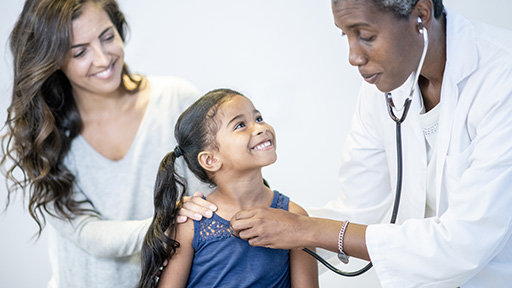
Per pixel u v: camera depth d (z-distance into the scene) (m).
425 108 1.45
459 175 1.34
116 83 1.78
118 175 1.89
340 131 2.89
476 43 1.30
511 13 2.65
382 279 1.32
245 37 3.01
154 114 1.89
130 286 1.88
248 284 1.45
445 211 1.41
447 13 1.33
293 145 2.88
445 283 1.29
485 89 1.27
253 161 1.44
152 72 3.02
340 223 1.34
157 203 1.51
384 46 1.17
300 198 2.75
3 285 2.61
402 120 1.34
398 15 1.15
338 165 2.81
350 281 2.36
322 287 2.36
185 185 1.72
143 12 3.02
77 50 1.70
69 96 1.86
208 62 3.02
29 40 1.70
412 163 1.45
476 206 1.23
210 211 1.49
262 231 1.34
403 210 1.52
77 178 1.89
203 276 1.48
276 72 2.99
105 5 1.74
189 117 1.50
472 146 1.31
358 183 1.64
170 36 3.02
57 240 1.92
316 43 2.98
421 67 1.27
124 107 1.88
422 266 1.28
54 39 1.66
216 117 1.46
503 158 1.21
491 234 1.23
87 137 1.89
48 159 1.82
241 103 1.47
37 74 1.71
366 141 1.60
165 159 1.54
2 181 2.77
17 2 2.86
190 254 1.50
